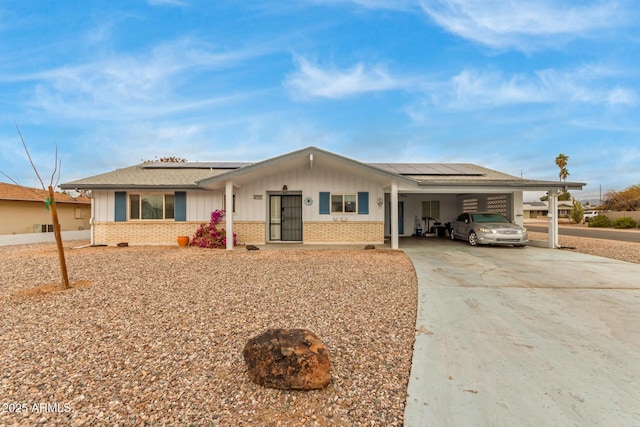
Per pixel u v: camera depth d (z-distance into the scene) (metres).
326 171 13.93
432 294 5.91
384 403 2.66
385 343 3.82
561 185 12.07
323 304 5.27
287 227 14.70
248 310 4.93
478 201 16.73
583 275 7.51
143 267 8.44
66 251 11.85
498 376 3.09
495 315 4.80
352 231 13.92
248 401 2.66
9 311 4.84
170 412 2.50
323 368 2.88
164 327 4.23
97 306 5.09
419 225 17.86
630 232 23.19
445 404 2.65
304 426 2.36
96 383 2.89
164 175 15.12
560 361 3.38
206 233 13.27
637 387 2.89
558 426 2.38
